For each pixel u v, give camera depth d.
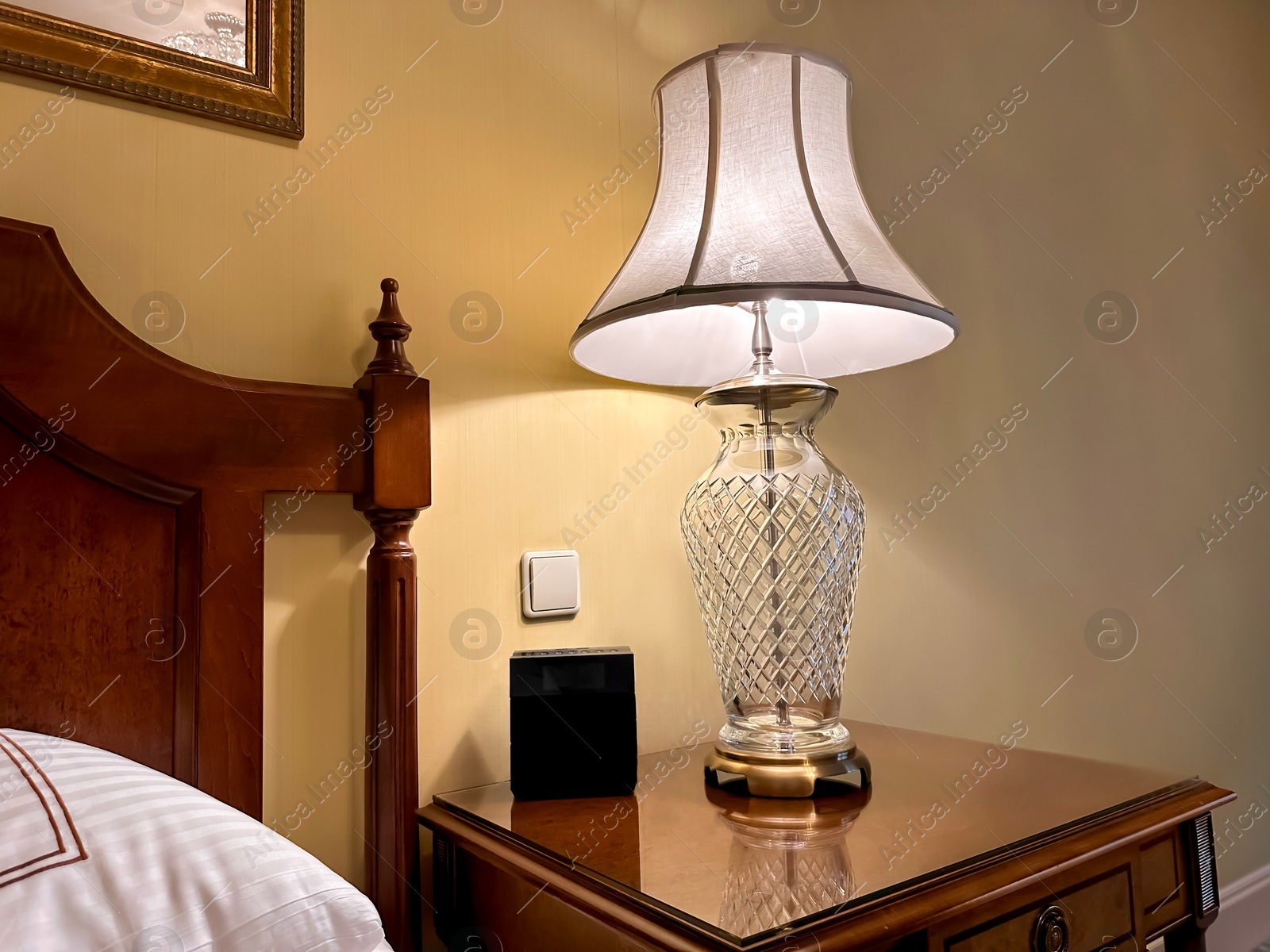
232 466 0.82
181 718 0.78
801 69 0.87
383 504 0.88
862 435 1.37
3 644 0.72
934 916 0.58
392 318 0.92
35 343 0.73
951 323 0.87
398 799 0.87
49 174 0.79
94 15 0.83
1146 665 1.77
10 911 0.47
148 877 0.52
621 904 0.61
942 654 1.43
